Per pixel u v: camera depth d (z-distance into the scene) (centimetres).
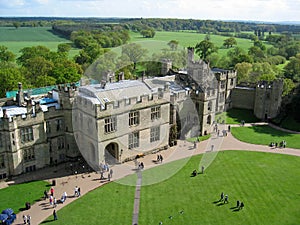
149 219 4600
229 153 6975
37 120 5866
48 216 4653
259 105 9450
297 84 10594
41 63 11375
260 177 5916
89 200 5069
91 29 19838
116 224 4484
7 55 14475
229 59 14700
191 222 4547
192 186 5534
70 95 6100
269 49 18775
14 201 5009
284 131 8594
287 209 4912
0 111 5938
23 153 5822
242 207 4909
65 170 6097
